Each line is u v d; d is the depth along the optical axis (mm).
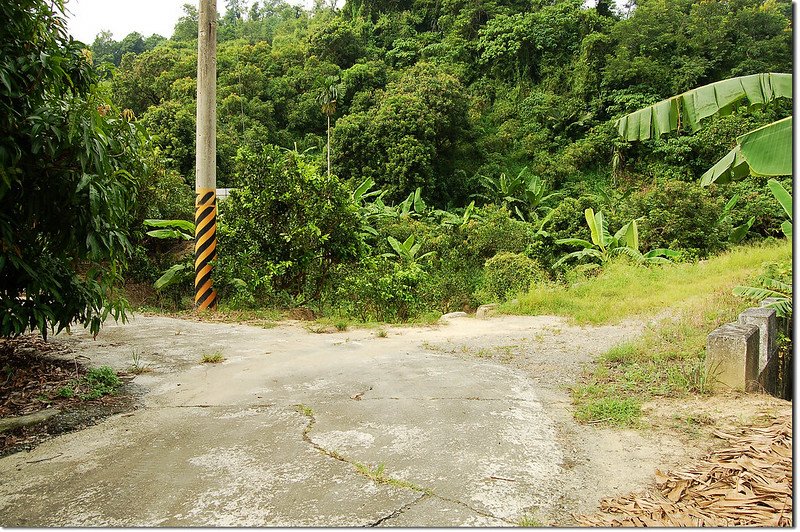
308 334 7078
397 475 2770
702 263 13133
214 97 9414
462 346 6293
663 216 16828
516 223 20156
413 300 10031
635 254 14336
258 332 7129
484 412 3793
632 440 3270
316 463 2922
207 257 9430
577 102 34875
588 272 14078
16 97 3629
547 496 2555
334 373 4891
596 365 5262
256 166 10039
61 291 4254
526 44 38969
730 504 2395
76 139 3736
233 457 3014
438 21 44531
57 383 4355
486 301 12734
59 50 4047
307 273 10422
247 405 3965
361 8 46250
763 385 4914
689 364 4898
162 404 4000
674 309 7934
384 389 4379
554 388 4488
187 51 35250
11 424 3453
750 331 4359
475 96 38375
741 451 2965
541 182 29516
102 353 5574
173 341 6336
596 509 2426
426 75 32406
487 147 34688
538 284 11656
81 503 2508
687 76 31672
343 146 29062
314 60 37625
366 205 24000
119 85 31344
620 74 33594
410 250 16531
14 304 3914
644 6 35219
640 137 5320
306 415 3730
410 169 28453
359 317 9523
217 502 2500
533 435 3355
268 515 2371
